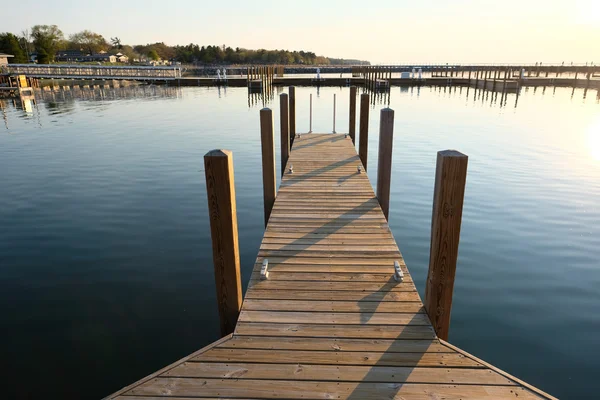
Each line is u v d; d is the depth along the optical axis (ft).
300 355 9.84
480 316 16.02
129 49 379.96
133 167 39.42
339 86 152.15
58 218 26.48
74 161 41.81
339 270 14.08
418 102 98.02
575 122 65.41
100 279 19.03
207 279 19.13
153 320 16.05
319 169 27.66
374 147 48.42
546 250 21.54
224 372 9.28
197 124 65.82
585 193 30.55
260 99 106.93
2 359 13.82
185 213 27.50
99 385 12.69
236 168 39.11
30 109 85.56
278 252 15.48
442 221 10.23
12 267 20.02
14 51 216.33
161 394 8.64
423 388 8.79
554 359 13.69
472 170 37.19
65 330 15.38
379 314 11.53
